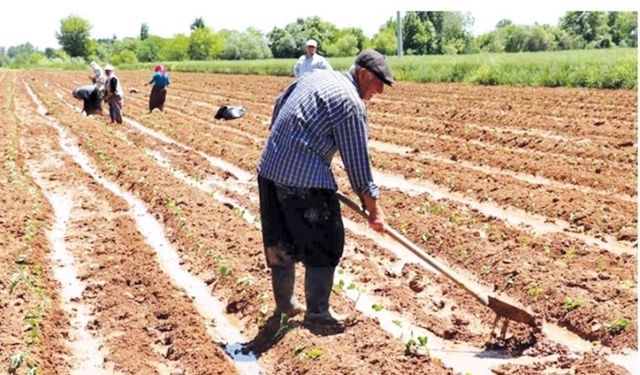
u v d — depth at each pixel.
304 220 6.71
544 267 8.62
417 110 23.41
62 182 14.44
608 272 8.50
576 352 6.80
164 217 11.48
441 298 8.22
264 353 6.88
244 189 13.84
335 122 6.50
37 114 27.41
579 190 12.47
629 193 12.00
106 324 7.55
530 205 11.31
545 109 21.47
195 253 9.73
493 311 7.07
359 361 6.35
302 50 93.19
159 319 7.67
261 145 18.09
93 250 10.00
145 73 68.31
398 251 9.79
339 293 8.03
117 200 12.59
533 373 6.37
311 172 6.60
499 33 84.25
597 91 25.28
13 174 14.33
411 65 39.19
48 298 8.02
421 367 6.33
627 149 15.00
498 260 8.81
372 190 6.61
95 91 25.58
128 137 20.39
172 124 22.86
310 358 6.39
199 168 15.68
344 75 6.74
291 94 6.79
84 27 137.75
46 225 11.23
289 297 7.21
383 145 17.75
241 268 8.75
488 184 12.65
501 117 20.06
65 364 6.73
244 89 38.59
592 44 73.81
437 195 12.69
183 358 6.79
